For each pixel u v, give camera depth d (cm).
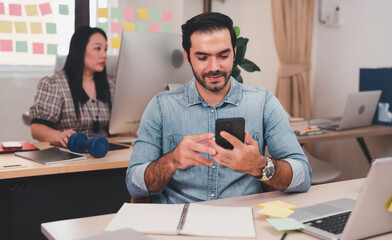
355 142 360
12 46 346
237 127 121
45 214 194
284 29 375
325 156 394
